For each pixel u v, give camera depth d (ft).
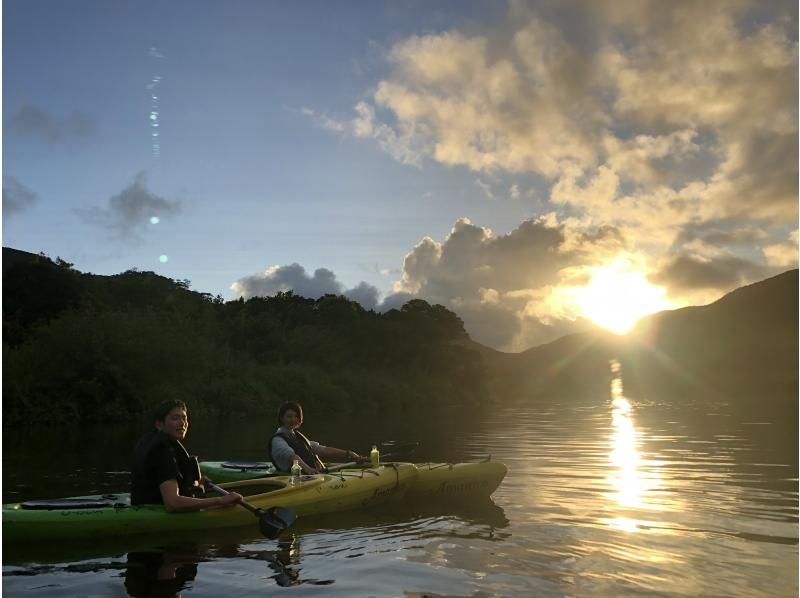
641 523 18.22
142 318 92.12
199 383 101.35
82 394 79.97
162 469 17.30
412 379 180.34
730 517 18.98
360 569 13.87
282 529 16.55
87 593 12.53
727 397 161.99
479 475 23.45
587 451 37.88
